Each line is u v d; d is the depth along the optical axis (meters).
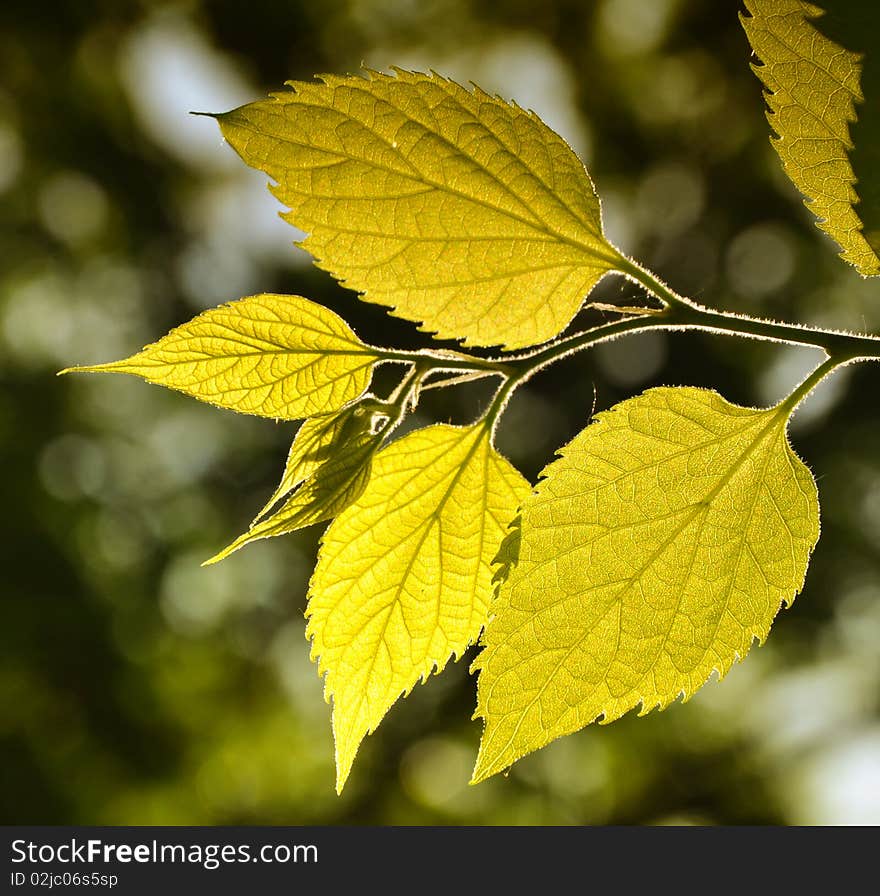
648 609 0.60
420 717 3.51
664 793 3.41
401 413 0.59
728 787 3.35
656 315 0.59
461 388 2.53
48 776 2.91
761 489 0.60
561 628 0.60
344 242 0.58
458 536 0.61
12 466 3.25
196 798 3.29
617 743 3.45
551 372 2.71
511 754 0.59
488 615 0.60
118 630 3.21
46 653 3.04
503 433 2.82
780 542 0.60
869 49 0.57
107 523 3.51
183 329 0.58
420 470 0.60
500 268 0.59
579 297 0.59
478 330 0.59
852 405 2.72
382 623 0.61
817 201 0.58
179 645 3.46
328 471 0.59
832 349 0.59
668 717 3.42
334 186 0.58
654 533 0.60
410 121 0.58
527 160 0.58
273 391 0.59
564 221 0.59
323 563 0.60
